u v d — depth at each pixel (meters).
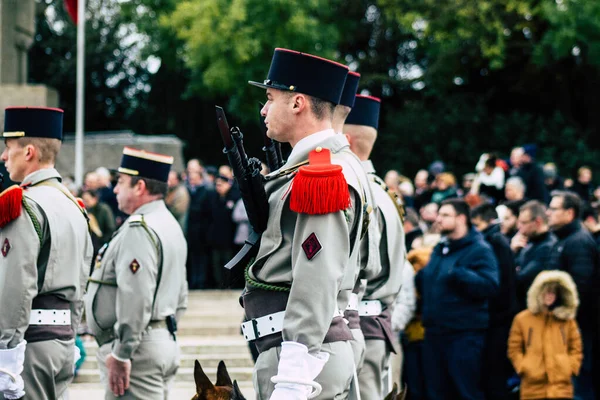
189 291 14.86
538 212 9.05
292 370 3.59
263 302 3.91
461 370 8.33
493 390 8.62
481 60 27.00
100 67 32.09
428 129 26.95
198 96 29.92
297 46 24.94
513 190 11.13
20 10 19.44
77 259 5.20
